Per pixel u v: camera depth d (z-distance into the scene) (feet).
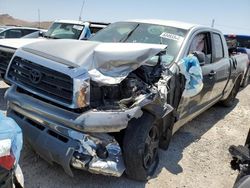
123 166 11.15
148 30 15.94
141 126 11.34
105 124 10.11
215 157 15.66
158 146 13.29
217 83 18.65
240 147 10.23
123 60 11.07
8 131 7.66
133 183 11.94
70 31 32.37
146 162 12.05
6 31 42.24
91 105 10.48
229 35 42.24
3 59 19.61
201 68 15.52
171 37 15.21
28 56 11.50
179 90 13.55
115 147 10.75
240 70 23.81
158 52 11.96
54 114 10.43
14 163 7.38
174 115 13.58
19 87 12.05
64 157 10.19
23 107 11.43
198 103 16.57
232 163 10.30
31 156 12.77
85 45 11.87
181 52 14.35
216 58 18.69
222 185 13.15
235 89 25.08
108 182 11.76
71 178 11.69
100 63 10.88
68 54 11.17
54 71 10.59
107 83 10.54
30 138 11.15
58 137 10.57
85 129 9.93
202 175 13.67
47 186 11.05
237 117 23.20
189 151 15.79
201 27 17.08
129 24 16.88
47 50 11.71
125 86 11.16
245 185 9.02
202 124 20.42
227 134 19.24
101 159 10.46
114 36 16.16
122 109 10.56
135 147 11.11
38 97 11.29
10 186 7.32
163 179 12.67
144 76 12.05
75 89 10.07
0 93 21.25
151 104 11.56
